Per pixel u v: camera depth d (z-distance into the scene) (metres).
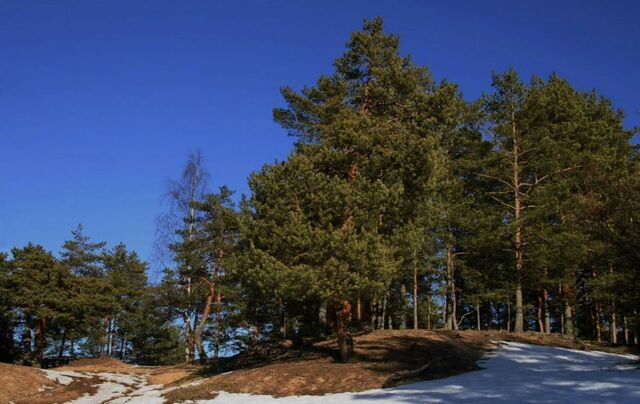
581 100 40.72
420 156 21.98
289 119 30.62
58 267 39.00
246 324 39.25
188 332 39.72
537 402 14.04
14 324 39.62
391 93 24.19
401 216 22.77
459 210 35.47
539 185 35.84
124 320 53.16
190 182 38.19
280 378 20.41
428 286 42.34
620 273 28.30
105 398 23.98
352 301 21.58
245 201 24.00
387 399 16.08
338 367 21.22
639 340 27.38
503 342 28.09
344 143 22.33
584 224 21.55
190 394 20.09
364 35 26.56
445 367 20.95
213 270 38.12
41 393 23.75
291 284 19.25
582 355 25.36
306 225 20.39
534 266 32.91
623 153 37.69
